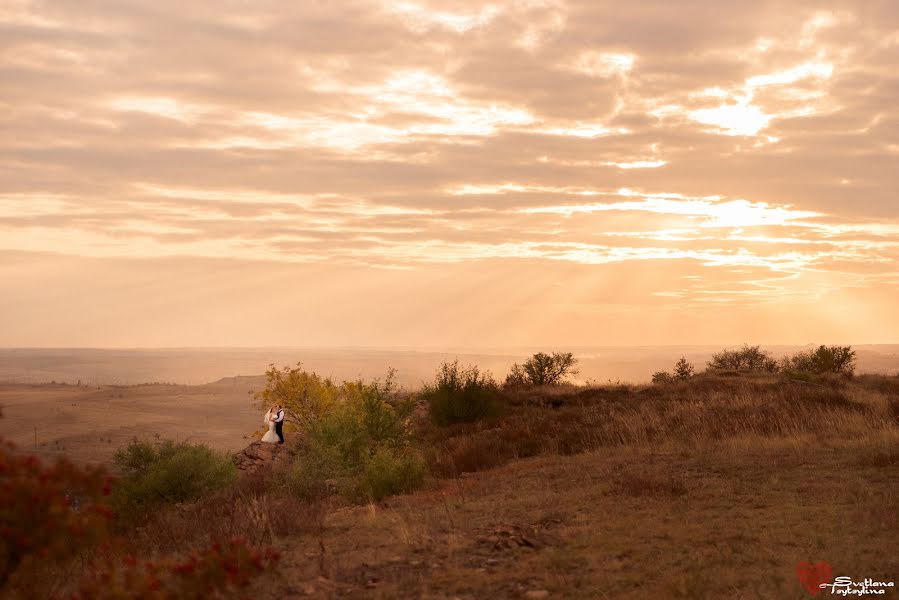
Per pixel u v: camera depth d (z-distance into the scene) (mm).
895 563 6277
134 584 4668
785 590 5641
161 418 139875
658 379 38156
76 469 4383
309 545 8289
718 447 14484
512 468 14711
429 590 6168
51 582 5625
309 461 13750
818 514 8297
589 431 18219
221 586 5000
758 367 41875
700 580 5934
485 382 26500
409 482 13219
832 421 16484
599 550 7145
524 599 5812
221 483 15273
